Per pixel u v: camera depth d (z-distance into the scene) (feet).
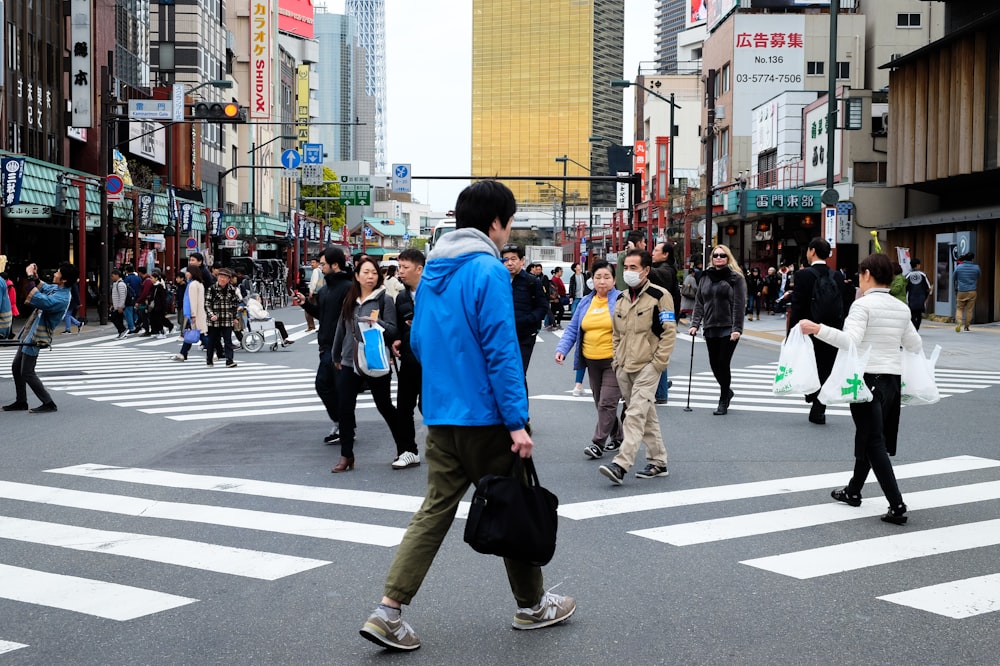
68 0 138.21
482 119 609.83
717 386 50.19
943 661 13.99
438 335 14.20
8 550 20.04
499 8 602.85
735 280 39.09
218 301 61.72
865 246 119.44
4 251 123.54
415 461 28.99
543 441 33.37
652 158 297.53
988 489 25.67
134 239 121.49
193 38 225.56
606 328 30.37
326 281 33.37
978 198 103.30
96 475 27.91
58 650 14.55
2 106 110.52
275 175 314.96
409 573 14.33
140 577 18.16
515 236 322.75
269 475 27.84
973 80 92.53
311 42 399.03
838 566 18.75
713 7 213.66
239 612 16.19
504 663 13.93
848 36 192.85
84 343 83.66
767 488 25.82
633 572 18.40
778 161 160.25
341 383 28.27
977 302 95.09
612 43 614.75
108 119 107.34
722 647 14.53
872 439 22.49
